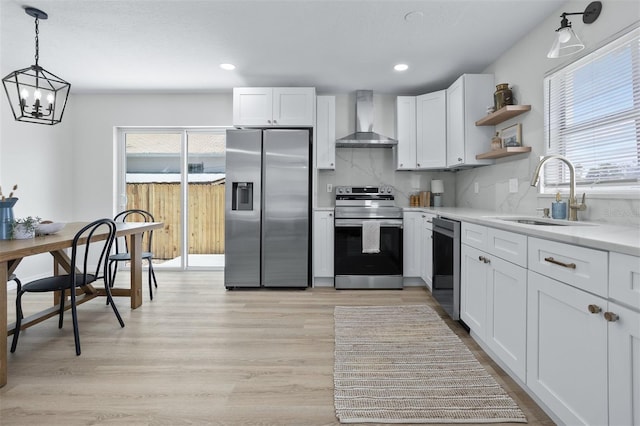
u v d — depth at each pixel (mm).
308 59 3316
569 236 1303
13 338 2225
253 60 3346
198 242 4762
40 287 2205
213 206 4746
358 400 1663
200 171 4719
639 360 1022
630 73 1849
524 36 2816
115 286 3891
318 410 1600
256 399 1682
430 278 3406
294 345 2307
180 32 2797
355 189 4262
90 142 4504
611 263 1116
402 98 4055
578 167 2232
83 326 2648
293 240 3809
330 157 4031
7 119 3688
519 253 1695
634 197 1788
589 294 1215
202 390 1758
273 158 3797
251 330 2572
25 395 1707
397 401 1657
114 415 1549
